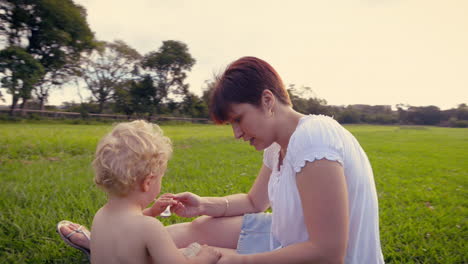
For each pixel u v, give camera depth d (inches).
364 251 53.2
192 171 221.8
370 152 435.2
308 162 47.5
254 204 76.9
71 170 210.1
